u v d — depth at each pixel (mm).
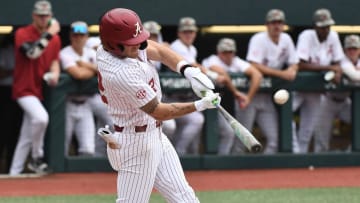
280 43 36406
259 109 36656
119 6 38906
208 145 36375
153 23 34625
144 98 16141
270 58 36438
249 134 16406
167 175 17406
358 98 37500
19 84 33562
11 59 37188
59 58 34750
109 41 16203
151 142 16844
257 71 35906
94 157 35531
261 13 40094
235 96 35812
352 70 37219
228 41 35875
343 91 37469
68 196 29016
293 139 37344
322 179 33812
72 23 38062
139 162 16859
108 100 16672
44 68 33875
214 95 16547
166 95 35750
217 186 31875
